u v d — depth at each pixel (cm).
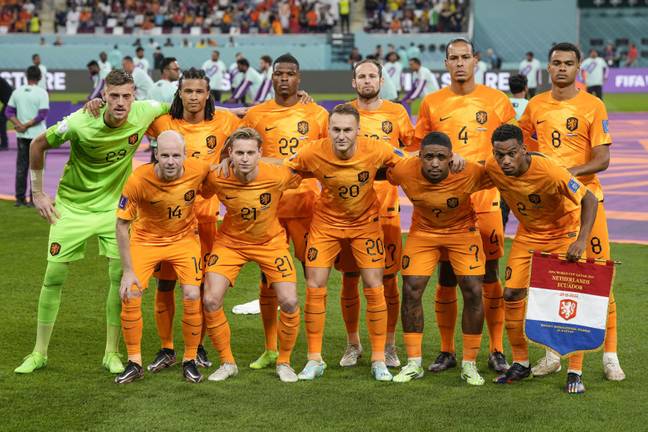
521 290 649
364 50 4316
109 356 683
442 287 683
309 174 655
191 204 645
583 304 625
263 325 743
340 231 658
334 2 4600
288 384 645
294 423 564
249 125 712
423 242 657
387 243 705
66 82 3847
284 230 675
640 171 1803
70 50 4178
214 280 650
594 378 662
